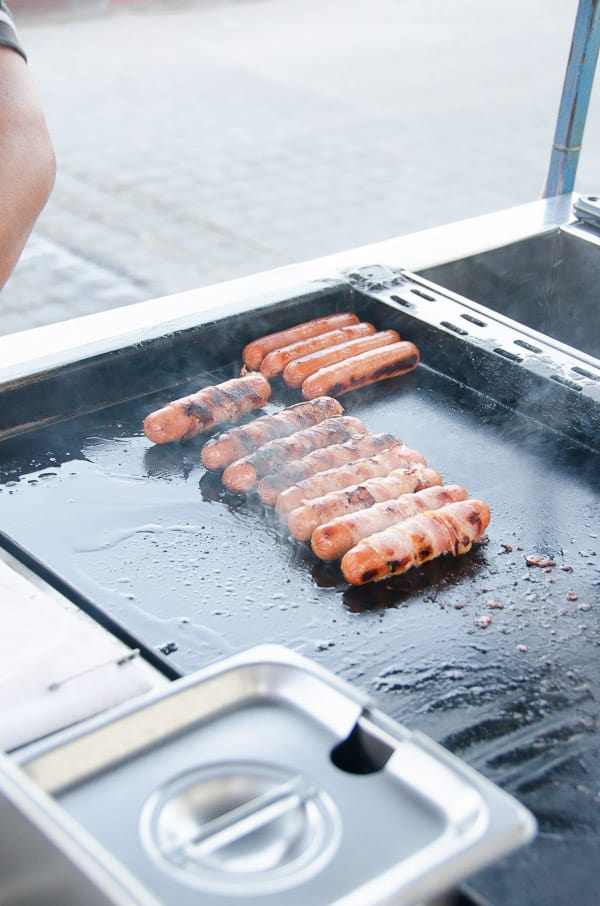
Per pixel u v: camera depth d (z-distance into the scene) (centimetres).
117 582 197
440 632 187
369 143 785
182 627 186
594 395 241
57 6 1077
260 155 755
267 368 266
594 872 136
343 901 95
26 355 246
